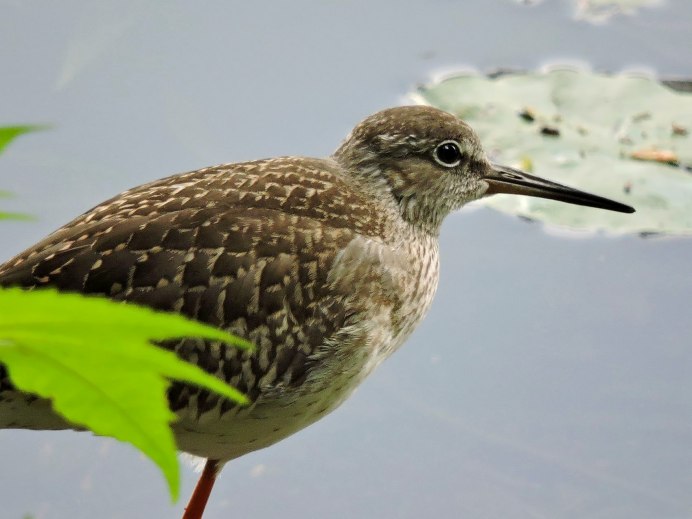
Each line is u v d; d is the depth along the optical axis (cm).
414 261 1177
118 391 329
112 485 1264
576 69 1684
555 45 1742
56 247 969
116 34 1702
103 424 335
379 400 1355
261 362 1023
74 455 1294
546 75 1653
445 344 1409
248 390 1029
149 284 962
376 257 1102
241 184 1071
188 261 982
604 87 1628
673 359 1371
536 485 1254
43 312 313
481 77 1648
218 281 991
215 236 1002
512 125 1553
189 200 1028
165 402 360
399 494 1255
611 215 1437
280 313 1023
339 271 1062
